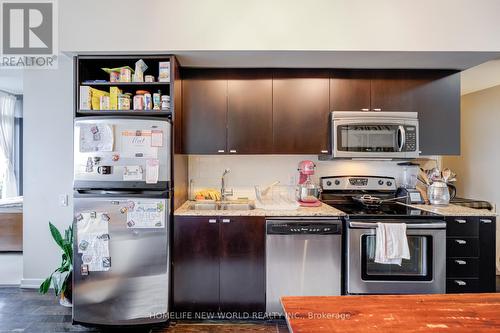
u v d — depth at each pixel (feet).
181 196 8.30
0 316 7.50
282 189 9.43
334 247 7.18
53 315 7.55
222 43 6.77
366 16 6.77
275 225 7.14
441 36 6.76
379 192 9.33
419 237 7.12
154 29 6.79
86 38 6.79
